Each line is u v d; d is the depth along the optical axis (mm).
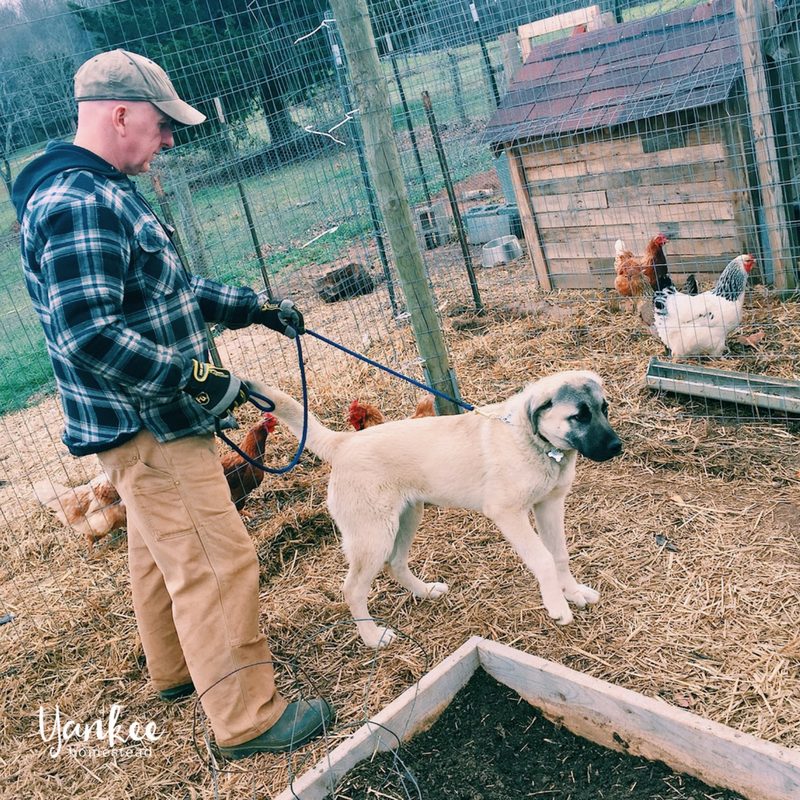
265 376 7137
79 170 2592
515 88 7445
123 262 2588
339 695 3320
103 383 2738
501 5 9008
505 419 3379
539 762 2666
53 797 3131
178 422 2801
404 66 10234
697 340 5492
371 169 4598
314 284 9523
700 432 4766
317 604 3994
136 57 2748
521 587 3781
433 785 2648
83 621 4316
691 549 3770
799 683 2844
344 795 2650
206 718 3381
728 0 6293
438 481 3451
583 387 3174
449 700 2930
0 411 8531
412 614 3762
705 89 6023
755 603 3322
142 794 3043
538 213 7543
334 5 4266
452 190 7227
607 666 3143
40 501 5016
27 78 6023
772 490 4094
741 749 2258
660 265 6051
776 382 4863
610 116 6539
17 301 9188
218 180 11203
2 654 4176
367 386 6438
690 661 3076
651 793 2439
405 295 4816
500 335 6961
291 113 10945
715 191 6367
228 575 2928
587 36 7102
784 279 6195
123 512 4910
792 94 5871
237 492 4711
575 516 4234
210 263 9312
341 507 3463
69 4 11805
